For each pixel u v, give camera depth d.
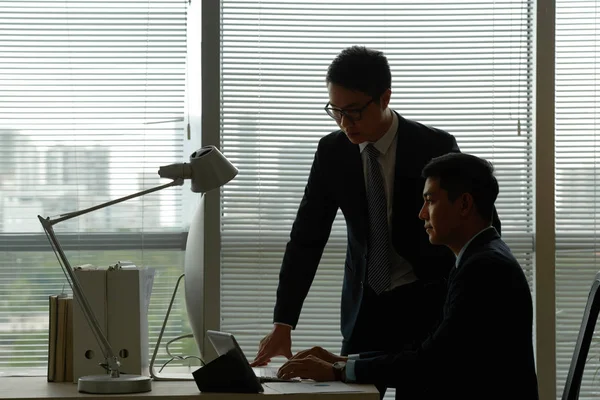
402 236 2.54
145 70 3.55
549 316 3.49
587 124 3.61
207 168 2.17
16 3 3.53
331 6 3.58
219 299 3.46
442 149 2.59
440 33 3.58
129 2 3.56
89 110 3.53
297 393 1.95
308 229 2.73
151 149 3.55
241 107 3.53
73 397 1.92
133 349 2.19
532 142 3.55
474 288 2.05
